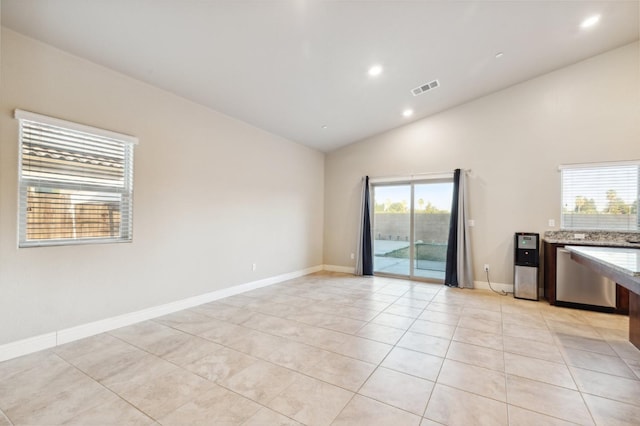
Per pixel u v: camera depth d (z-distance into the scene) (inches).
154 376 87.7
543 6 118.2
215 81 139.5
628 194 162.6
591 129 168.2
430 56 141.6
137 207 131.6
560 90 175.5
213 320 135.3
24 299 100.6
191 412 71.7
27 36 100.7
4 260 96.7
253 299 169.9
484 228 196.5
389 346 109.1
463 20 119.5
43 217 106.6
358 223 246.5
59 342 108.1
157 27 101.3
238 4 96.0
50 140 108.0
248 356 100.7
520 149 186.4
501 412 72.1
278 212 215.3
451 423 68.2
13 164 98.5
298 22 107.8
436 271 217.6
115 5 90.2
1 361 95.4
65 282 110.0
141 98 133.3
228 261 175.9
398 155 229.0
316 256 258.2
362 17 109.4
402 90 171.2
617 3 120.7
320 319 137.3
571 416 70.6
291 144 229.3
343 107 183.6
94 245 117.8
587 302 152.2
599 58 165.5
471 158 201.2
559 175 176.7
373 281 218.8
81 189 116.2
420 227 223.9
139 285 132.5
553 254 159.8
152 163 137.4
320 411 72.4
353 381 85.7
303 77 145.0
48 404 74.4
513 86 187.9
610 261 89.8
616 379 87.0
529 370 92.2
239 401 76.2
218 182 170.1
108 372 89.7
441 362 97.3
